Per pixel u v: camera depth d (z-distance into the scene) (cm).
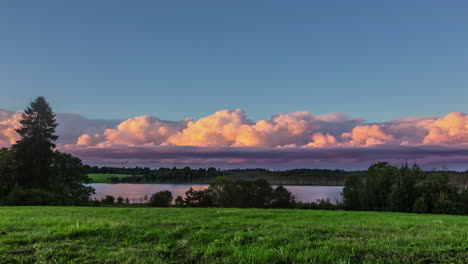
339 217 1447
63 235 582
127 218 1063
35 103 4991
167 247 519
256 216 1346
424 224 994
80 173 5438
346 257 461
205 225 765
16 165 4400
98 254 463
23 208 1892
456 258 468
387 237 624
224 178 6084
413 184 4122
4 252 463
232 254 470
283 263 442
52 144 5116
